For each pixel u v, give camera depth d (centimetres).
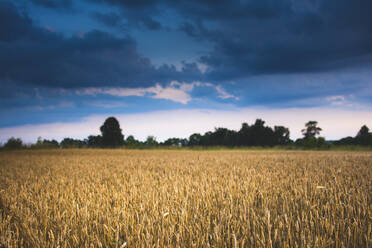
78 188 379
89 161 929
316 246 167
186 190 334
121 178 491
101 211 244
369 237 179
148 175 525
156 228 202
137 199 296
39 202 281
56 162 901
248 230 196
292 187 347
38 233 203
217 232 185
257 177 455
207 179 446
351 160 845
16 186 414
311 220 212
